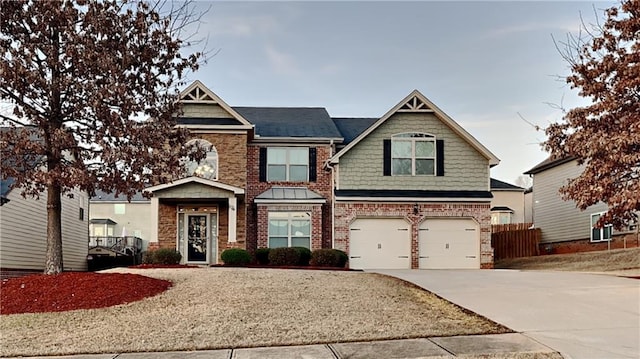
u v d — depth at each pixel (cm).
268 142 2384
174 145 1339
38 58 1179
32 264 2212
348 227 2111
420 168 2180
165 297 1148
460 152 2195
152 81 1258
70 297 1109
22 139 1152
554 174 2930
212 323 947
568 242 2777
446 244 2133
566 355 757
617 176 1434
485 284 1424
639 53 1409
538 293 1263
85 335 883
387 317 995
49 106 1207
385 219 2130
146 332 896
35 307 1062
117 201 4203
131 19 1213
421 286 1371
